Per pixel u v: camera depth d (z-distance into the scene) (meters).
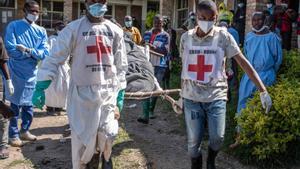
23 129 6.26
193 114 4.32
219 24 7.47
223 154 5.75
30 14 5.97
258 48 5.79
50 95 6.71
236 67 6.77
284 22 8.77
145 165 5.39
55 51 3.86
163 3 17.62
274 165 5.34
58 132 6.80
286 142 5.21
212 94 4.26
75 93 3.89
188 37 4.33
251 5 8.91
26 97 6.02
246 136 5.33
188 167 5.36
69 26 3.86
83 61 3.84
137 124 7.45
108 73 3.91
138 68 6.01
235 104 6.86
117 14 24.56
